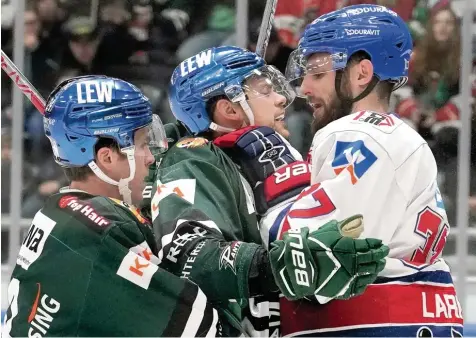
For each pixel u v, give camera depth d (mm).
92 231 3838
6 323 4059
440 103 8531
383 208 3820
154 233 4059
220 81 4438
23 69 8148
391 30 4145
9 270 7785
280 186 4129
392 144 3863
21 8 7941
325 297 3504
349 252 3414
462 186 7562
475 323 7301
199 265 3797
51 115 4098
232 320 4020
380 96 4203
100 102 4047
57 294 3834
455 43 8477
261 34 5211
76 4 8664
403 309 3844
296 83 4719
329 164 3865
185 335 3770
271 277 3668
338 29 4141
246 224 4148
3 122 8344
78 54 8672
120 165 4109
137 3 8648
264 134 4355
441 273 3990
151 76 8695
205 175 4133
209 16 8617
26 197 8359
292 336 4039
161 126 4355
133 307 3791
